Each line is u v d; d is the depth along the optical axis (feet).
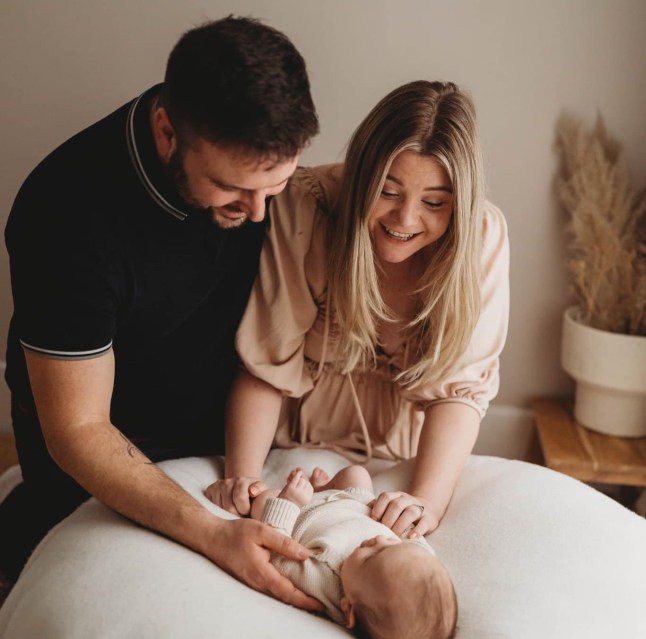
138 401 6.24
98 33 8.20
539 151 8.25
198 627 4.43
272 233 6.12
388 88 8.15
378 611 4.70
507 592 4.95
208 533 4.99
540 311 8.79
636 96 8.03
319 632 4.60
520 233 8.54
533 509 5.55
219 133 4.36
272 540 4.93
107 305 5.19
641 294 7.85
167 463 6.25
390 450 6.72
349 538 5.13
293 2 7.95
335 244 5.83
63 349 5.06
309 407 6.76
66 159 5.13
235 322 6.29
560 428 8.38
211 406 6.53
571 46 7.94
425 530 5.47
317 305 6.32
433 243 5.85
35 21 8.21
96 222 5.06
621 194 7.95
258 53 4.32
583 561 5.14
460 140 5.27
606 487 9.16
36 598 4.83
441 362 6.06
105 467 5.15
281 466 6.48
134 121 5.07
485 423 9.21
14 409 6.24
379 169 5.32
